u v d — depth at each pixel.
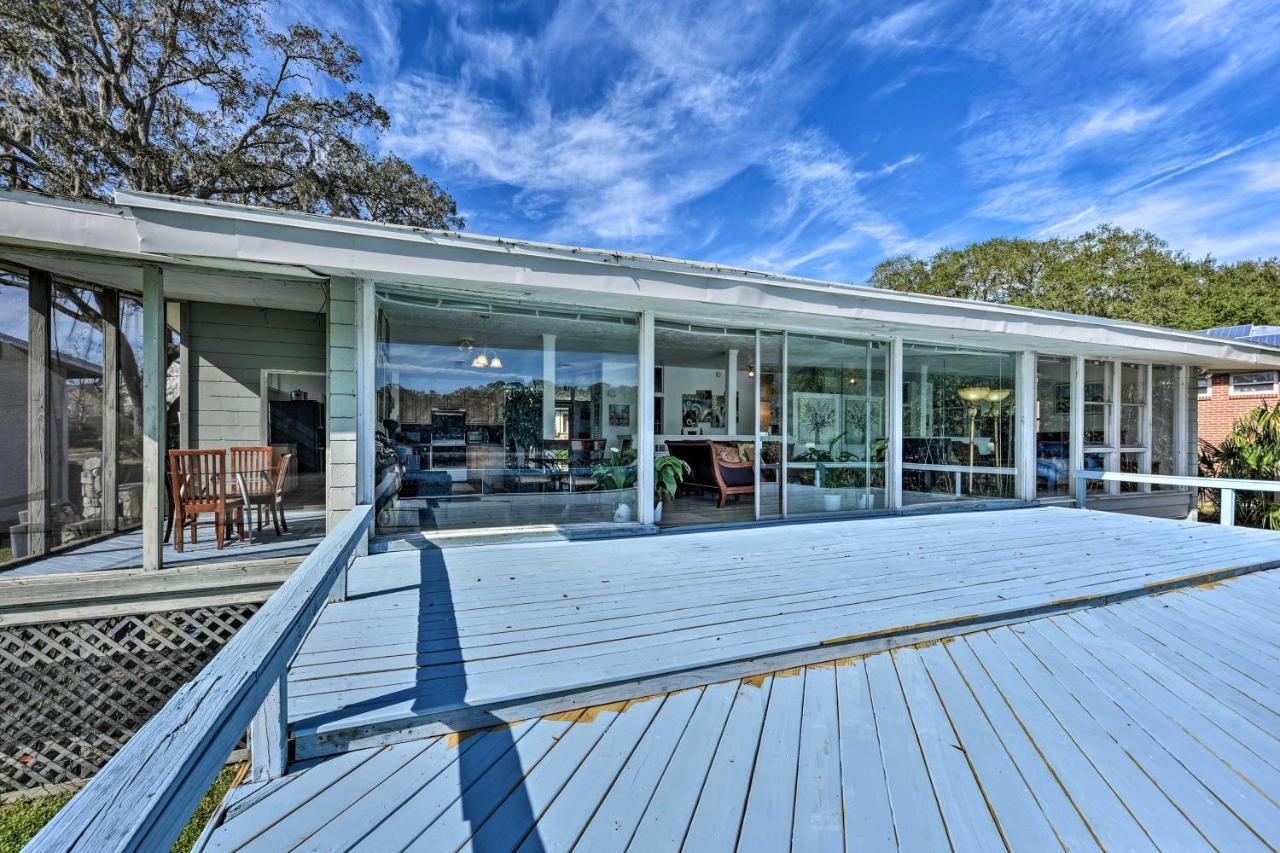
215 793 3.28
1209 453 10.10
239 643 1.43
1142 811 1.66
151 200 3.18
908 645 2.79
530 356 4.93
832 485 6.18
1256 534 5.21
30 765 3.52
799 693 2.31
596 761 1.85
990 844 1.52
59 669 3.60
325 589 2.06
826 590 3.36
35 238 3.20
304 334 6.53
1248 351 8.01
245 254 3.38
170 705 1.09
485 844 1.48
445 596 3.20
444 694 2.06
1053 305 20.62
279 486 4.91
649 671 2.27
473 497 4.79
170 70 10.80
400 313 4.54
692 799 1.67
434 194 14.03
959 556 4.25
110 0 9.82
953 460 6.89
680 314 5.30
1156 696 2.33
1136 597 3.50
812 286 4.99
